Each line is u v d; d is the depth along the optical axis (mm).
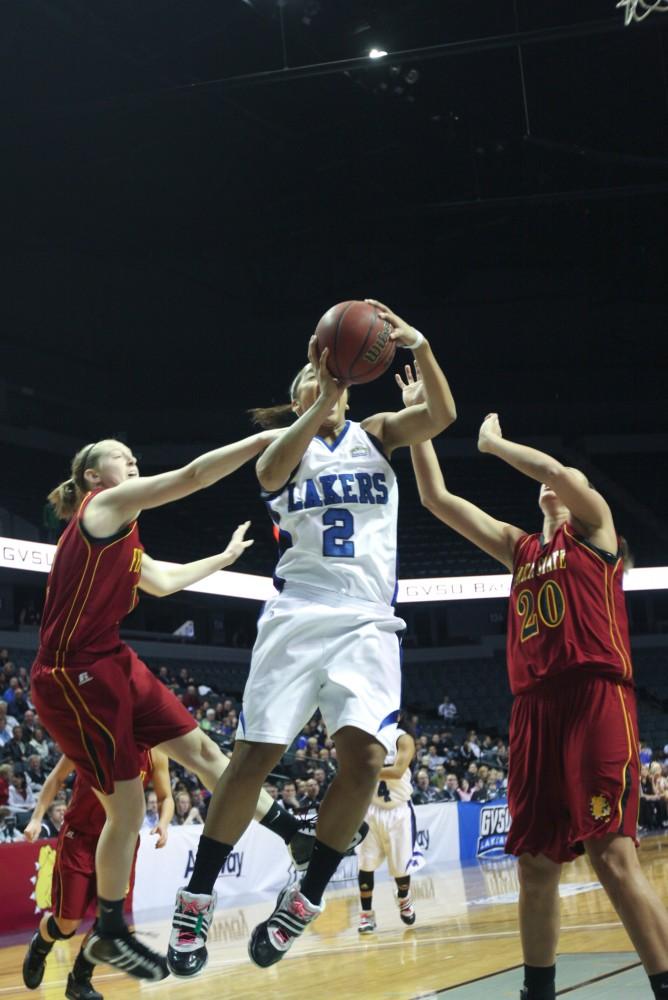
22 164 19375
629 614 27750
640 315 27359
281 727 2852
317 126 20172
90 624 3744
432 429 3098
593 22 13289
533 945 3244
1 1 15141
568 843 3139
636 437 28984
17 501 22219
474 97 19484
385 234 24609
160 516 25625
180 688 18047
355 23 17000
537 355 27625
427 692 25172
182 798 11906
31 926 9391
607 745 3098
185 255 24734
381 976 5059
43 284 22609
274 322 26031
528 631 3359
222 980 5367
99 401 25219
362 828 3137
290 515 3016
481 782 17109
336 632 2926
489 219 24141
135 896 10148
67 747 3775
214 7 16031
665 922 2910
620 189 19625
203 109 18859
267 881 11773
